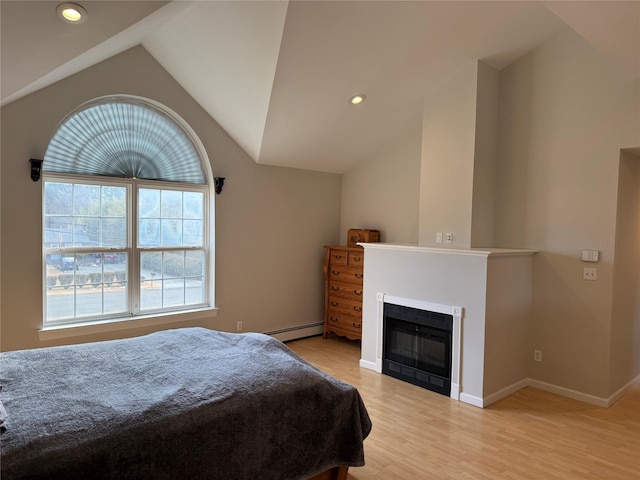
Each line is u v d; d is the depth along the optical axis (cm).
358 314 503
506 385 371
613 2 232
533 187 392
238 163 477
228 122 446
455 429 307
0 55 231
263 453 199
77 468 149
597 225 356
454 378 361
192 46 368
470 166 392
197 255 463
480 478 247
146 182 421
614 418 329
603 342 353
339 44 331
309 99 393
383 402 353
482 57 385
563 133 373
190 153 452
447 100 411
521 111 400
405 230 505
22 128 341
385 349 421
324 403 224
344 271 520
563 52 372
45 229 367
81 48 259
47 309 371
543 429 308
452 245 407
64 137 370
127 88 393
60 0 205
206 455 180
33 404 181
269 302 514
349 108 427
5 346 341
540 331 389
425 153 431
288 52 328
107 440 159
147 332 418
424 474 250
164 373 220
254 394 203
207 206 466
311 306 560
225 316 475
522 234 400
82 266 388
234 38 337
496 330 355
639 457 272
